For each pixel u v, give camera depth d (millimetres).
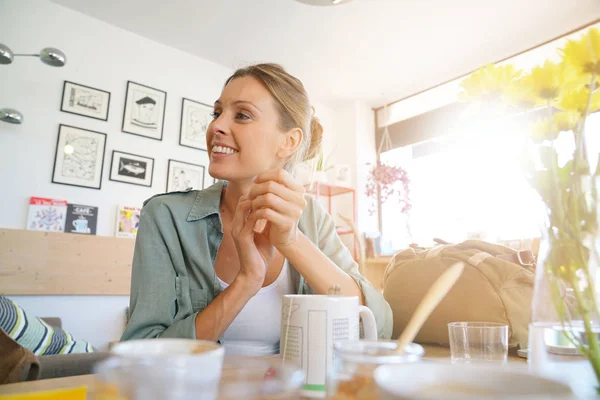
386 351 313
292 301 453
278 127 912
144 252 831
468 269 728
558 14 2566
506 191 2873
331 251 994
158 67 2877
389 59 3096
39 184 2299
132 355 231
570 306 364
